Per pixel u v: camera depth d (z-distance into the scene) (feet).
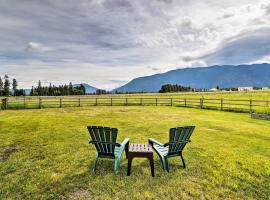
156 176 15.11
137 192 12.84
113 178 14.71
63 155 19.36
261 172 15.80
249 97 117.39
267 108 45.93
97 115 48.29
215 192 12.89
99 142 15.60
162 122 38.09
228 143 23.77
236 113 52.85
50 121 38.73
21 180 14.35
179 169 16.37
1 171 15.84
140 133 28.78
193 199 12.10
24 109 64.23
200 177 14.96
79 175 15.17
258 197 12.42
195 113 52.90
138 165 17.12
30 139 25.05
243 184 13.93
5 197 12.23
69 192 12.82
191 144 23.30
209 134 28.25
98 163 17.51
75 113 52.49
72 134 27.73
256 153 20.30
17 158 18.58
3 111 57.88
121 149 16.94
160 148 17.89
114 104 82.94
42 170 15.99
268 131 30.27
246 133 28.89
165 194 12.64
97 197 12.28
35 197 12.25
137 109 63.57
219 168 16.55
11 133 28.25
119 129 31.42
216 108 61.77
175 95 159.84
